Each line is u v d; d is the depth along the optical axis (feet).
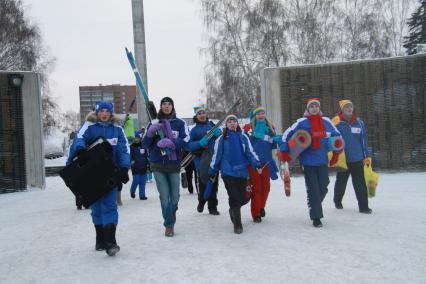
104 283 13.39
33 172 40.93
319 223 19.74
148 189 38.06
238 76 87.40
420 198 26.32
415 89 40.16
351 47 89.61
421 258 14.58
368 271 13.48
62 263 15.72
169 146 18.44
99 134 16.90
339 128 22.79
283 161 20.94
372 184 23.15
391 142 40.60
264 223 21.03
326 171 20.49
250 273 13.69
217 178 23.86
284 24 87.30
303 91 41.73
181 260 15.38
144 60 49.62
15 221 24.64
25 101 40.45
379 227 19.17
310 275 13.30
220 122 19.88
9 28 96.27
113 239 16.17
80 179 15.84
